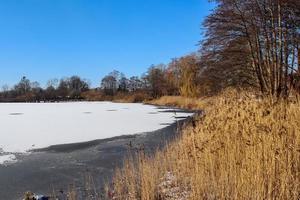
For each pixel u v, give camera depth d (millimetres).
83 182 10727
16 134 22062
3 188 10391
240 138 8055
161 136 20531
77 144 18359
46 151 16375
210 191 7629
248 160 7078
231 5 24688
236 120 8516
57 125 27375
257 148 7113
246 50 25703
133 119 32812
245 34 25031
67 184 10594
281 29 21969
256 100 9555
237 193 6965
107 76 117688
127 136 21172
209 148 8516
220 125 8930
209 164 8273
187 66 63469
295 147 7191
